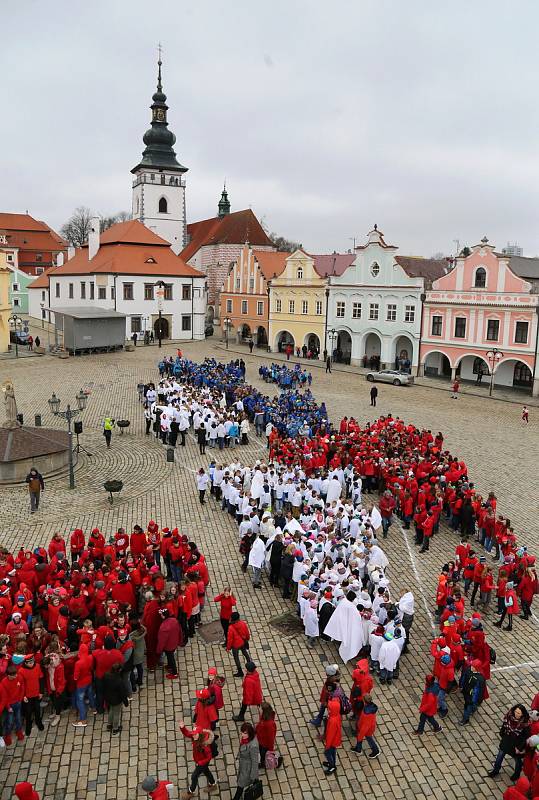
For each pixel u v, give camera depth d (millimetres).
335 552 20625
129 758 13312
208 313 109812
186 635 17438
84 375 57375
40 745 13602
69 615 15922
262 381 58438
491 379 56625
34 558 18438
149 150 107000
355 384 58969
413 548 24000
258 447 36438
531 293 53781
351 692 13883
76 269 87500
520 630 18859
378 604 17391
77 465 32000
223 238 105625
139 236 86375
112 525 24953
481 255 57031
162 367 56469
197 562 18750
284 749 13758
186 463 33125
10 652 13992
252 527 22531
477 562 20250
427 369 64812
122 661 14133
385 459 30000
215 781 12750
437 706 14750
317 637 17906
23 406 44438
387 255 64938
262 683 15969
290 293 76625
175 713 14688
